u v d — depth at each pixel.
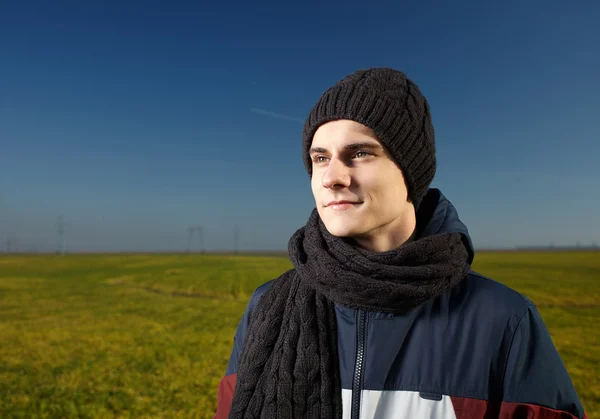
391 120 1.48
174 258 79.69
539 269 43.34
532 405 1.43
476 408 1.43
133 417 7.86
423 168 1.61
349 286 1.50
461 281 1.66
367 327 1.57
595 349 13.08
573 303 23.80
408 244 1.52
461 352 1.49
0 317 20.83
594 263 53.31
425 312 1.57
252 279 38.97
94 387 9.71
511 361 1.46
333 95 1.54
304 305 1.67
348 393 1.53
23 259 77.06
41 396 9.12
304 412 1.52
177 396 9.00
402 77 1.63
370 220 1.50
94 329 17.48
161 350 13.51
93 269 52.53
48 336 16.00
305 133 1.66
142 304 25.55
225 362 11.93
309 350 1.58
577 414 1.50
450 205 1.82
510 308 1.52
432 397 1.46
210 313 22.11
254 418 1.58
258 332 1.71
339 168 1.48
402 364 1.53
